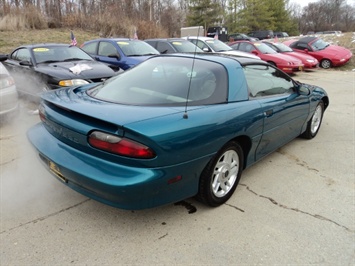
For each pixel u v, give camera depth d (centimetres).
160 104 257
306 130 466
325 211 287
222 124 260
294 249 236
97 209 280
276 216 277
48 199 294
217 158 268
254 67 335
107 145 219
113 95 283
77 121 239
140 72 319
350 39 1911
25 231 247
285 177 354
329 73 1300
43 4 2130
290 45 1526
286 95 371
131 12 2631
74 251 228
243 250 233
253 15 4806
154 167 218
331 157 413
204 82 285
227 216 275
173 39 1078
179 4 4234
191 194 259
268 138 339
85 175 224
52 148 259
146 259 222
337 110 668
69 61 663
